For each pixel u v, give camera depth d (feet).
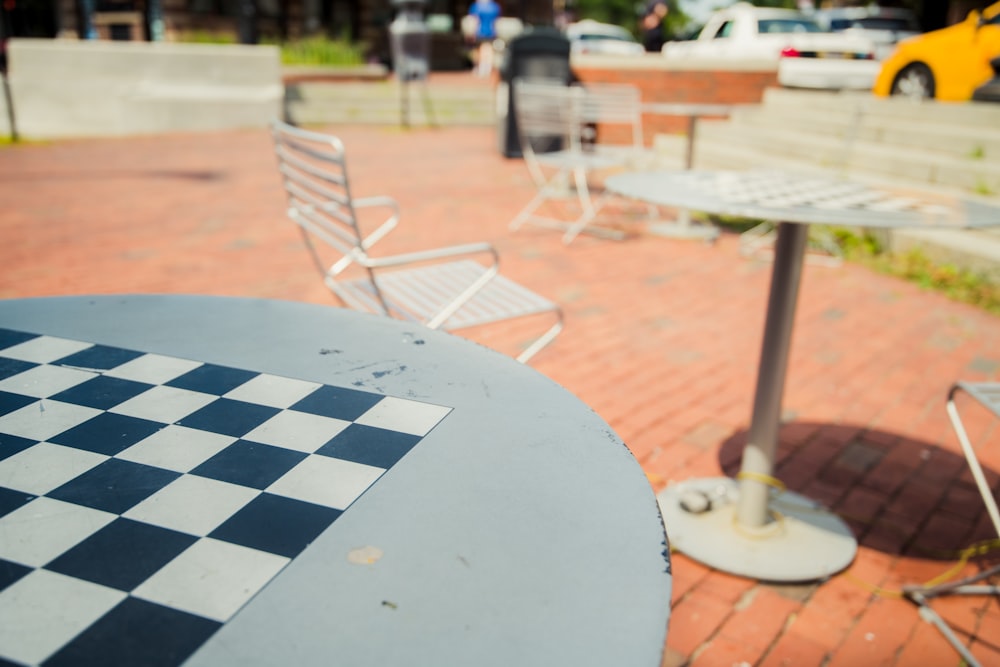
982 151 22.27
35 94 37.40
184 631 2.40
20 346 4.68
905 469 9.98
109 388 4.11
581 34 70.28
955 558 8.26
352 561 2.74
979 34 26.13
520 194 26.04
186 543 2.81
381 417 3.84
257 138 37.63
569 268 17.95
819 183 9.51
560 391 4.19
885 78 30.40
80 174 27.32
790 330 7.98
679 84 34.19
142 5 59.82
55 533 2.84
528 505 3.11
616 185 8.73
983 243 18.71
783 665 6.69
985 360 13.66
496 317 8.81
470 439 3.63
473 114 44.80
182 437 3.59
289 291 15.51
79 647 2.32
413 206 23.70
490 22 61.21
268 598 2.55
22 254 17.37
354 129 41.91
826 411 11.53
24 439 3.53
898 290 17.56
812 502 9.10
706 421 10.98
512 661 2.32
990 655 6.86
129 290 15.14
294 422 3.76
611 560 2.78
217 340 4.84
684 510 8.76
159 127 38.65
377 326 5.14
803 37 37.52
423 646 2.37
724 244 20.71
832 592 7.68
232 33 58.59
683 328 14.51
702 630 7.09
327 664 2.30
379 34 68.18
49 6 70.85
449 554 2.79
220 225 20.72
